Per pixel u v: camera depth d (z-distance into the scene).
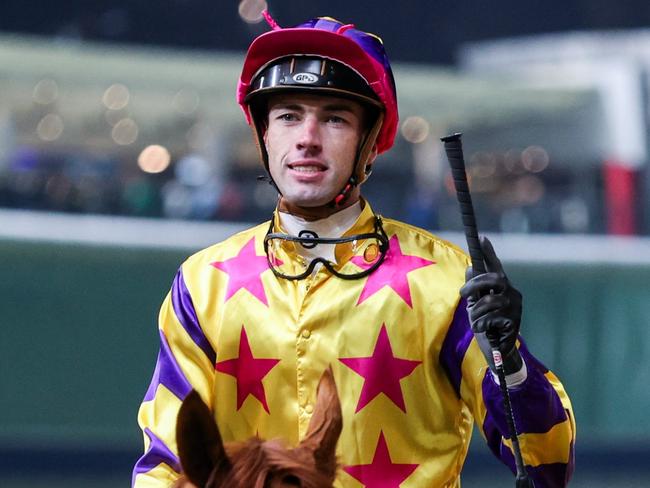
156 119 29.16
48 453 12.41
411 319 3.79
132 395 11.98
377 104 3.82
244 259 3.95
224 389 3.86
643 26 41.19
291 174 3.80
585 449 13.66
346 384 3.76
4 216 12.07
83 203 22.38
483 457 13.56
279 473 2.88
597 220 27.53
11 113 27.92
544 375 3.72
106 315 11.91
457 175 3.44
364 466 3.73
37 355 11.77
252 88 3.88
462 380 3.80
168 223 13.05
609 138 30.22
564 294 13.22
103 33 34.75
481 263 3.44
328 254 3.88
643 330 13.34
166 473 3.72
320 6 39.00
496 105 30.92
